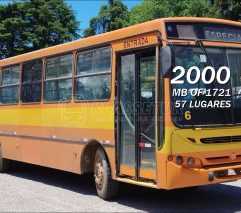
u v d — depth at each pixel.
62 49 11.33
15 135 13.56
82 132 10.45
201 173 8.23
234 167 8.59
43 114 12.06
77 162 10.62
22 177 13.37
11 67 13.98
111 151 9.52
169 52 7.98
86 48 10.43
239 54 9.02
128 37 9.12
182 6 33.69
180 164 8.16
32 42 45.03
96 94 10.04
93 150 10.48
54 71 11.70
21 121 13.23
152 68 8.55
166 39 8.25
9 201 9.80
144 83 8.76
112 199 9.84
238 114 8.80
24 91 13.13
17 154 13.48
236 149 8.74
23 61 13.23
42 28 45.31
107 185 9.66
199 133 8.33
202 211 8.71
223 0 26.92
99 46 10.00
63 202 9.63
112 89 9.54
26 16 46.12
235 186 11.19
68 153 10.99
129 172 9.09
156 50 8.38
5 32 44.16
